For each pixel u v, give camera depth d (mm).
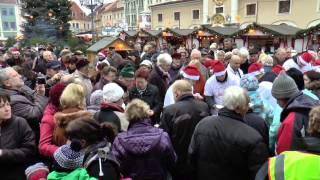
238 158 2633
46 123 3117
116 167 2176
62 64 7582
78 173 1929
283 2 33031
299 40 18125
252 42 21109
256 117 3223
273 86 3121
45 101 3705
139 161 2771
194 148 2885
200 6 41750
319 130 1898
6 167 2908
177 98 3719
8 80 3701
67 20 24766
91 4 20391
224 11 38562
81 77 5062
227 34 21156
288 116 2781
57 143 2961
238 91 2773
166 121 3609
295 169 1712
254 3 35719
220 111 2824
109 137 2328
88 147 2178
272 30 19172
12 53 8812
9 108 2904
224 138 2670
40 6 23828
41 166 2174
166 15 47594
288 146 2670
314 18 30453
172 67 6832
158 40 24438
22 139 3006
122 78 5242
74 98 3043
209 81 5000
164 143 2840
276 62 7215
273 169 1771
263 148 2617
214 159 2723
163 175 2859
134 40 25875
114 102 3410
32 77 5895
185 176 3611
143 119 2900
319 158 1731
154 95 4992
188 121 3512
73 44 21844
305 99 2865
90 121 2232
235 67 5883
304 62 5938
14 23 67250
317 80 3686
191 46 22500
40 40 20859
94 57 12516
